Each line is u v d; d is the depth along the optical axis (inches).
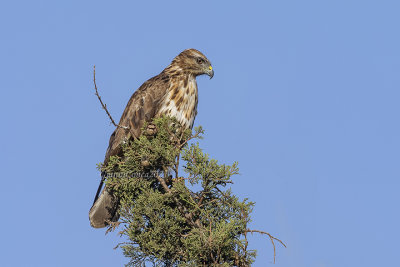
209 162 532.7
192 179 534.3
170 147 573.0
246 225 508.4
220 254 486.0
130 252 535.5
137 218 545.0
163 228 531.2
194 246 484.4
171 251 530.6
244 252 493.0
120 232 549.6
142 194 561.9
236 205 518.6
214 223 517.3
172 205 562.3
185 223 551.2
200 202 535.2
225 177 531.8
